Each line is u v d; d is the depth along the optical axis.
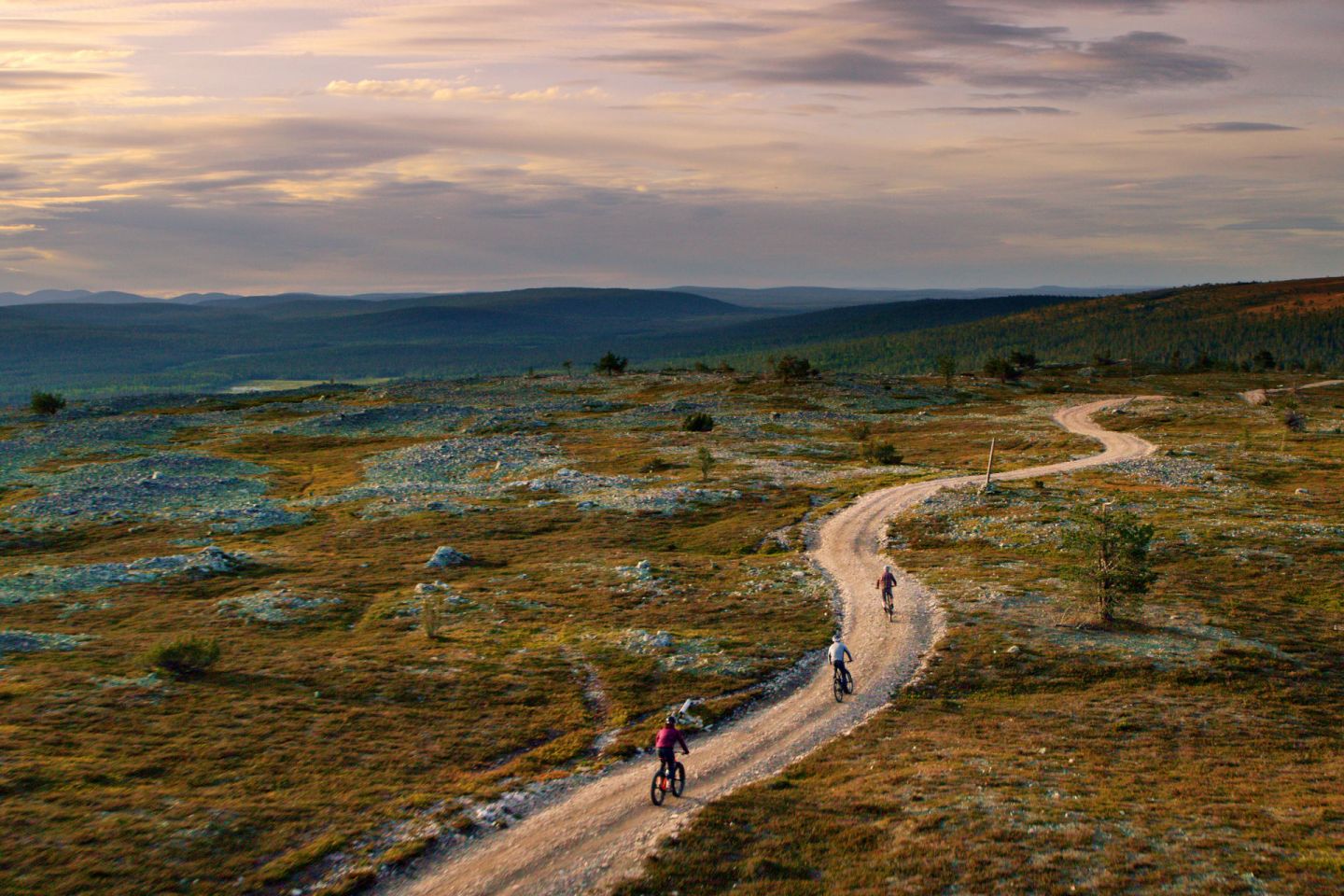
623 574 63.38
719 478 106.50
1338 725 33.12
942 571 59.94
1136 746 31.44
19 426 170.62
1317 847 21.83
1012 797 26.52
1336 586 51.38
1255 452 109.56
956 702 37.69
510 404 199.00
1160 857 21.89
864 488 94.81
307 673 42.00
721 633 49.00
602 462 123.94
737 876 22.70
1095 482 91.56
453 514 90.06
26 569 66.62
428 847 25.52
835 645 39.19
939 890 20.98
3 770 28.91
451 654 45.31
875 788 28.20
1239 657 39.94
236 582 64.25
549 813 28.11
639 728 35.81
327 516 93.12
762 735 35.03
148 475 117.00
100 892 22.05
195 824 25.97
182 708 36.47
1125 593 46.12
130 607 56.97
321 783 29.78
